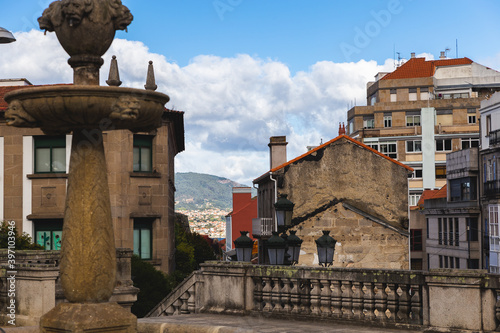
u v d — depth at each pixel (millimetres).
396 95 85875
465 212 53875
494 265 49625
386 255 35688
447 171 58594
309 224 35812
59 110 6332
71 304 6629
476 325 7965
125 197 32375
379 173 36500
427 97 84812
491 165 51656
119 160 32344
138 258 27609
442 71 88188
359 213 36000
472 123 82188
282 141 42125
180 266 45281
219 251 82312
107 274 6719
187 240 48344
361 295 9109
